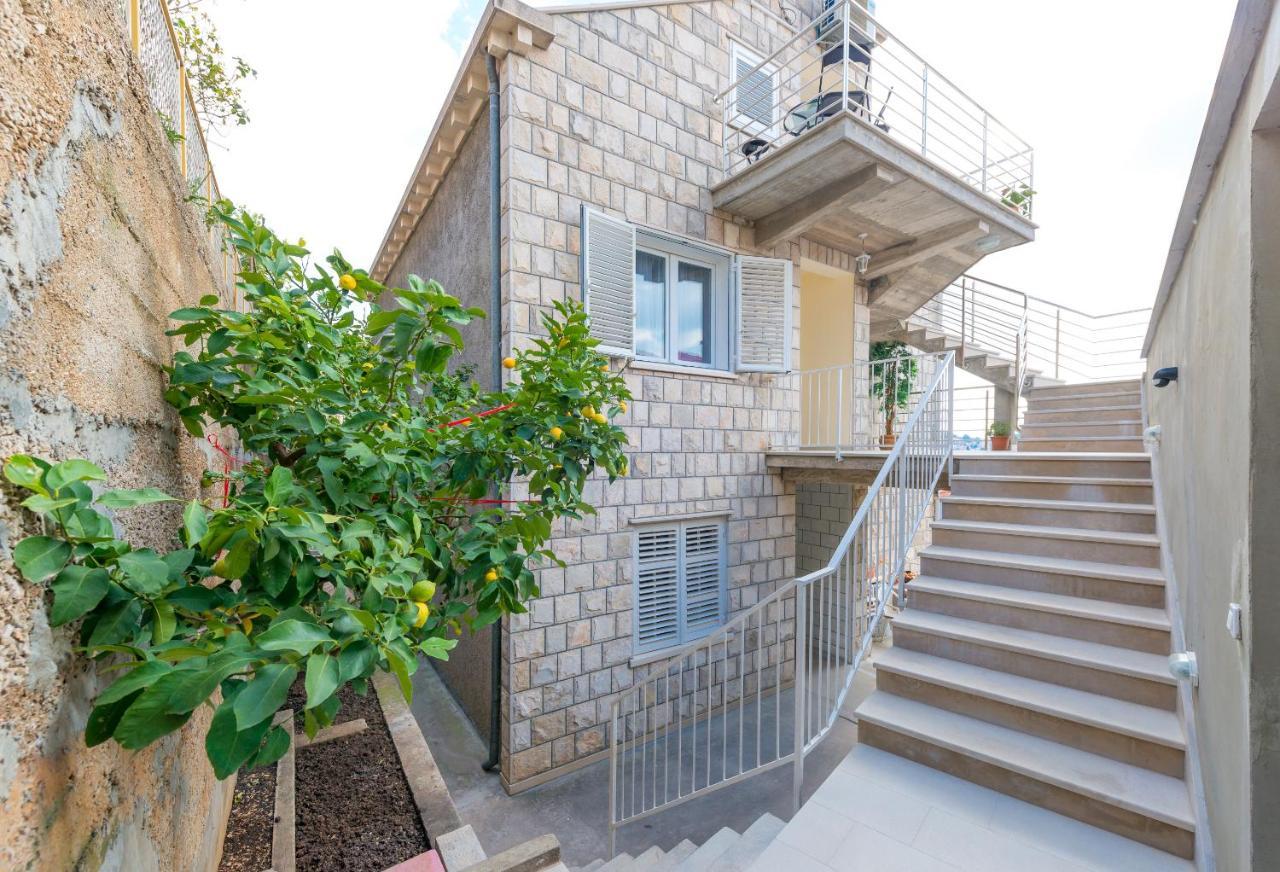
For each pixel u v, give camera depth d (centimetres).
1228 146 153
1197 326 212
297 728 312
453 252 530
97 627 74
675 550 490
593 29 435
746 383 530
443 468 197
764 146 506
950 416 417
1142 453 395
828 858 198
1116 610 269
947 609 310
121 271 101
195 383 125
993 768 228
